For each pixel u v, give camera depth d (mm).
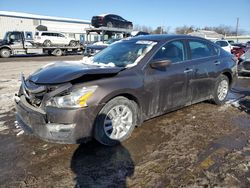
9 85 7590
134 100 3539
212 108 5012
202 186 2488
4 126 4105
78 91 2922
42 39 22641
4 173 2746
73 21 37781
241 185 2502
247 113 4734
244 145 3377
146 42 4070
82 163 2941
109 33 20266
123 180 2607
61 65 3689
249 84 7785
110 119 3305
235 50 14320
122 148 3301
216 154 3121
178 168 2811
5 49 20469
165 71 3844
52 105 2900
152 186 2500
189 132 3805
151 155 3111
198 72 4418
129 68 3510
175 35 4367
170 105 4039
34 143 3457
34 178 2656
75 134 2934
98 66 3676
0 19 32062
